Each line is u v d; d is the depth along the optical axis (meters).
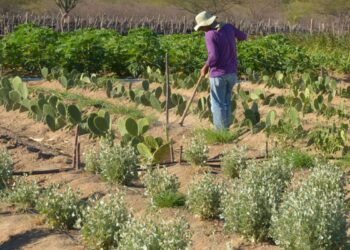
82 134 11.20
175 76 17.58
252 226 6.76
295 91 14.55
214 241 6.85
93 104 14.46
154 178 8.14
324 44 28.09
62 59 21.30
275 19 60.41
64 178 8.98
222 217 7.04
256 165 8.29
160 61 21.67
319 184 7.84
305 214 6.25
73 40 21.44
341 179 8.20
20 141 10.99
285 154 9.62
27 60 21.22
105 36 23.36
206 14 11.72
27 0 58.56
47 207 7.24
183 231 6.27
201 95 16.44
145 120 10.22
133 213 7.61
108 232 6.62
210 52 11.59
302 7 62.47
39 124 12.90
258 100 14.73
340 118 12.88
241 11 62.19
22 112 13.71
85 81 17.05
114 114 13.66
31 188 7.91
